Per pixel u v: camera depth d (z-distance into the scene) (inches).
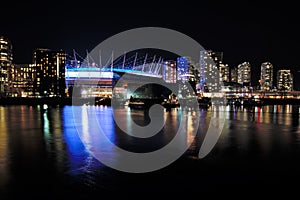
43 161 661.3
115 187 488.1
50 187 486.3
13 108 3415.4
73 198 441.1
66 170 586.6
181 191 469.7
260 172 571.5
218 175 553.9
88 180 523.8
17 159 679.7
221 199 438.0
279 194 455.2
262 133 1144.2
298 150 786.2
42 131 1205.7
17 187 486.6
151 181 519.8
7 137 1028.5
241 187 486.6
